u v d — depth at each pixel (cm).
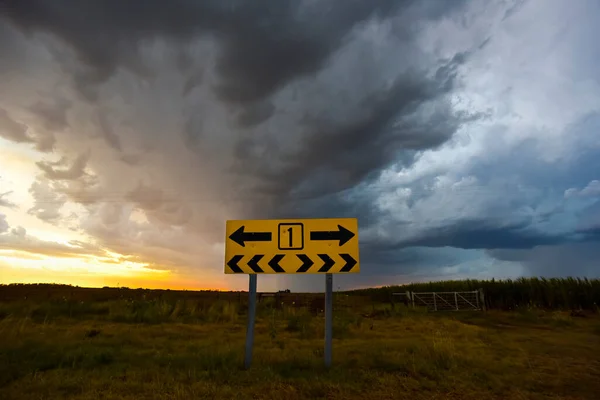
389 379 695
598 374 789
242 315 2100
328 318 792
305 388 634
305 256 805
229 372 721
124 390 616
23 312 1664
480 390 653
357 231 806
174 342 1114
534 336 1411
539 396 628
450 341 1091
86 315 1797
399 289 4038
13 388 620
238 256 816
